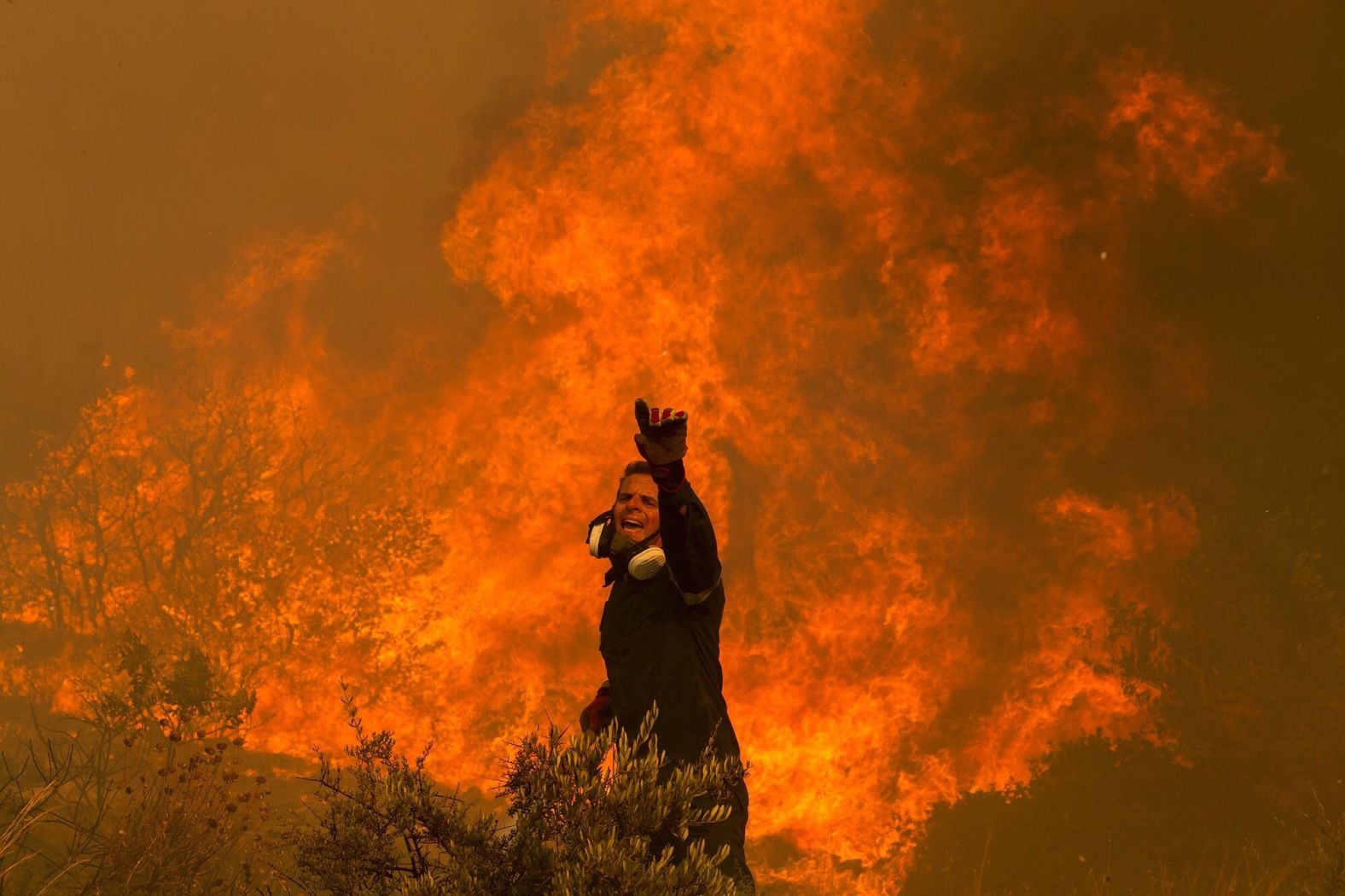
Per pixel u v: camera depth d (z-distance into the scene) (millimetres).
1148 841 11688
